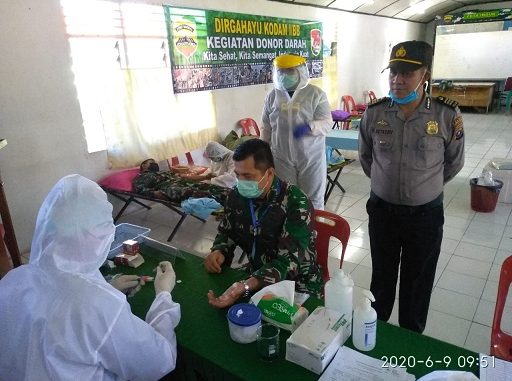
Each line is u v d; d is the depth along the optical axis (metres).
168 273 1.36
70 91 3.13
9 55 2.74
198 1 4.01
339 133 4.42
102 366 0.84
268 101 2.95
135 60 3.55
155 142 3.86
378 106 1.76
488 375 0.91
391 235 1.81
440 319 2.21
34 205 3.04
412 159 1.65
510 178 3.80
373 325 0.98
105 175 3.53
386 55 8.62
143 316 1.20
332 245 3.14
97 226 0.88
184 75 4.00
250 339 1.04
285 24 5.25
